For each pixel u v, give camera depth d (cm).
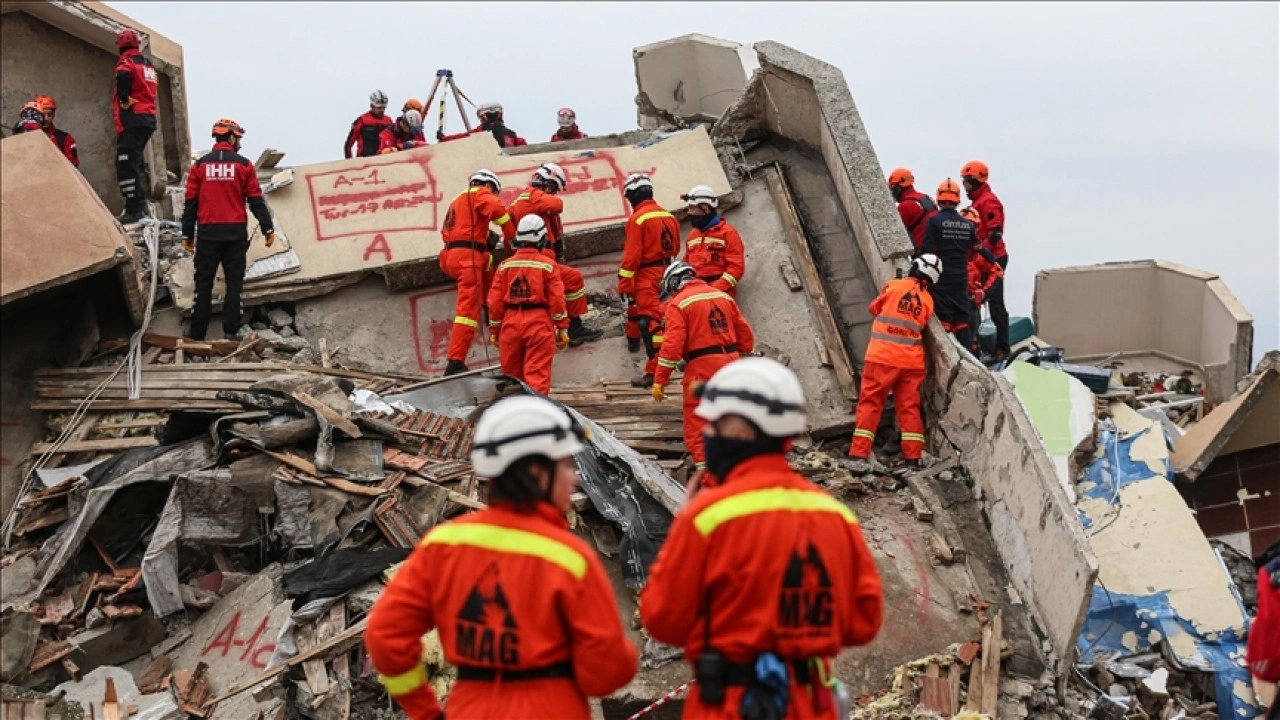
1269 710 590
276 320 1244
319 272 1255
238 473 924
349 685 814
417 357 1250
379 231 1292
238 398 1027
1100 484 1118
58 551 911
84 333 1130
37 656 852
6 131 1458
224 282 1230
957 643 921
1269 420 1171
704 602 440
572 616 427
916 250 1328
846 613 446
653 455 1088
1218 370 1645
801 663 440
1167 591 1002
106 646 873
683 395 1044
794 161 1400
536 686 429
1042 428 1151
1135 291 1853
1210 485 1185
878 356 1088
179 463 949
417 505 923
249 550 927
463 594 433
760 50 1353
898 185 1412
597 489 942
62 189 1070
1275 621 576
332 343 1241
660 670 860
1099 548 1048
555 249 1245
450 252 1162
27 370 1100
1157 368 1848
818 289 1260
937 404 1121
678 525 439
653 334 1159
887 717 850
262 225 1191
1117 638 988
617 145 1456
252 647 841
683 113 1716
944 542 1006
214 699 815
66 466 1031
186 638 879
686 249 1270
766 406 439
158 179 1448
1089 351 1875
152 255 1216
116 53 1469
